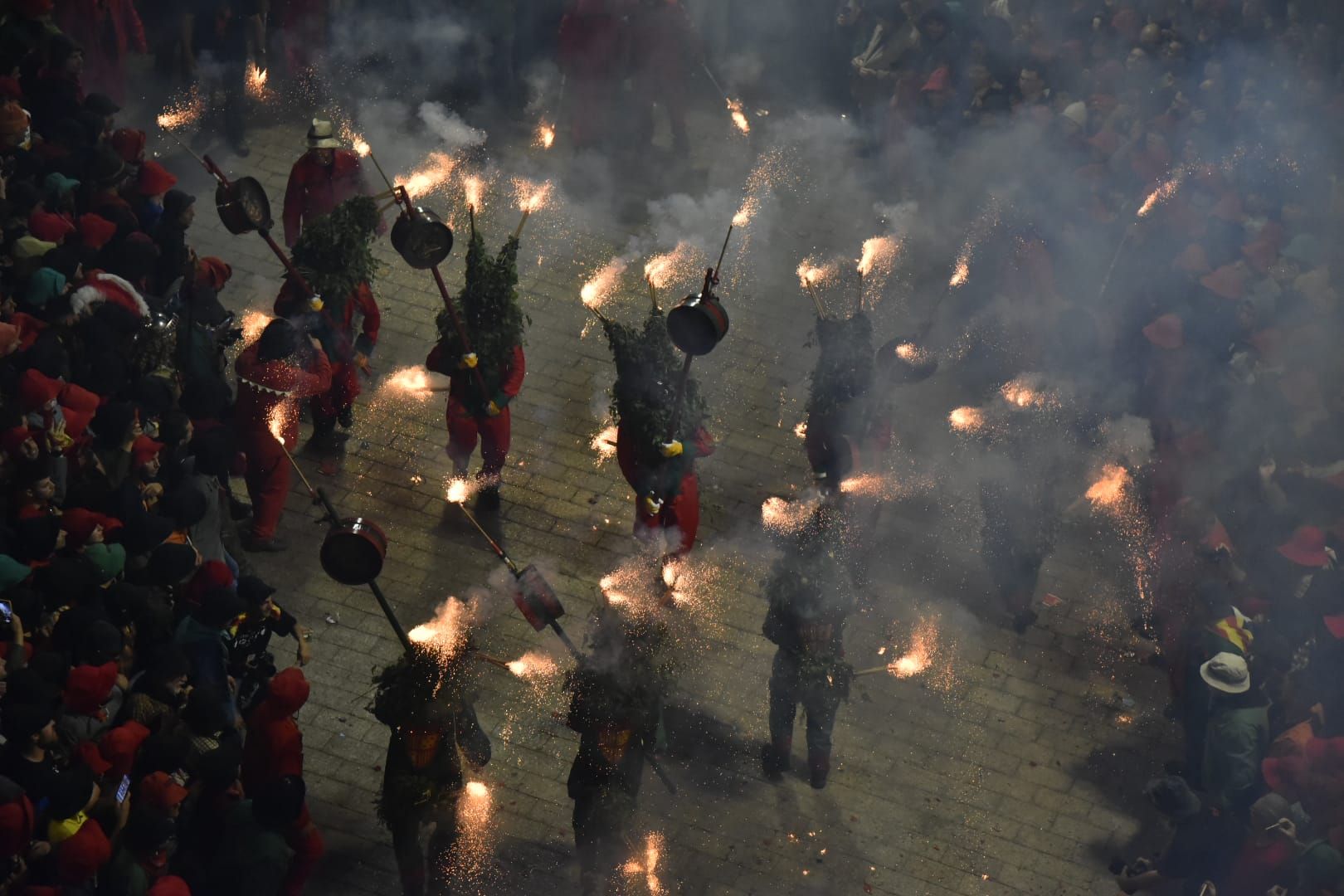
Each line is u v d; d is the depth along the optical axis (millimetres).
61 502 12695
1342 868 10500
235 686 12344
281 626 12641
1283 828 10820
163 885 10172
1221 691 11734
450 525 15258
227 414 14562
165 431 13219
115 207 15445
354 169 16844
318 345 14594
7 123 15773
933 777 13289
